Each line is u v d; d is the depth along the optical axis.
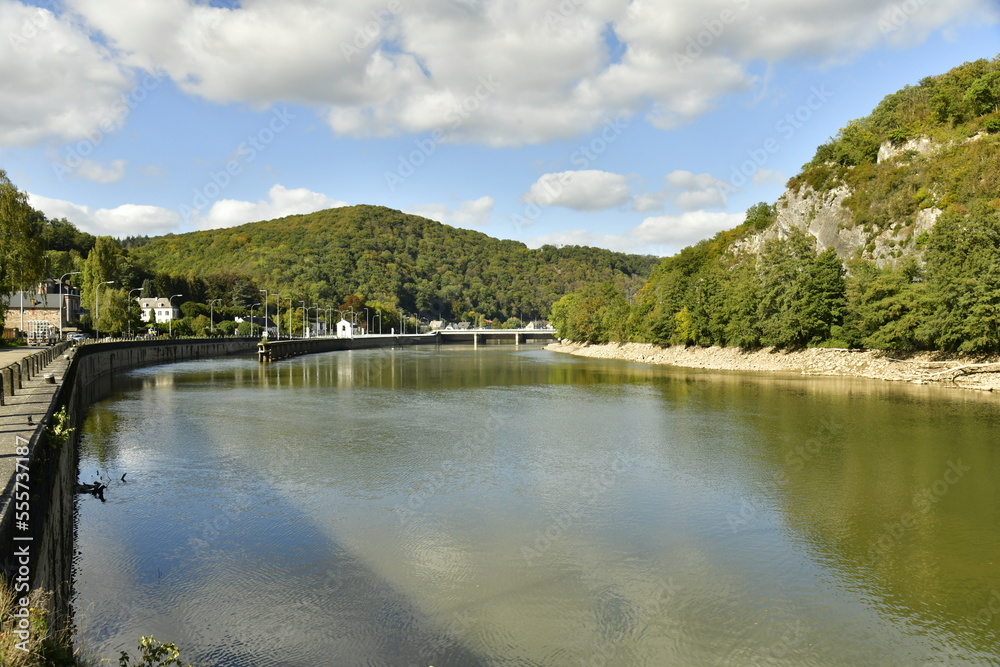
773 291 97.44
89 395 62.28
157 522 24.06
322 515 24.94
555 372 97.06
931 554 21.23
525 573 19.70
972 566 20.28
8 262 79.75
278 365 114.06
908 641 16.02
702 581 19.23
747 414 49.59
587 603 17.80
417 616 16.97
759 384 73.75
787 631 16.42
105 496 27.41
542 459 34.38
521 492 28.19
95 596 17.98
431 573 19.62
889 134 122.12
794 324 94.69
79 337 119.81
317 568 19.95
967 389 65.12
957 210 91.19
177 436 40.56
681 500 26.98
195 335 171.50
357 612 17.14
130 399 59.75
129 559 20.56
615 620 16.88
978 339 66.19
